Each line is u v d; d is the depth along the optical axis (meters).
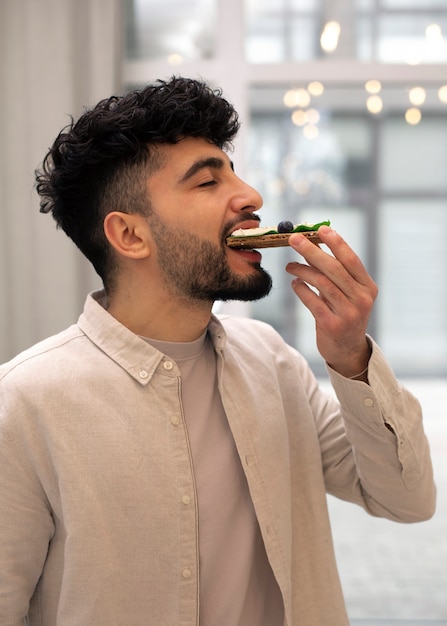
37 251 2.63
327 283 0.95
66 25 2.59
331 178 3.05
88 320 1.01
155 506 0.92
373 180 3.08
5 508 0.92
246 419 1.01
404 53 2.87
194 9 2.83
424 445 1.06
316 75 2.86
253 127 2.98
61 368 0.96
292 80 2.86
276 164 3.02
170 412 0.96
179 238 0.96
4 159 2.62
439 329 3.25
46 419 0.92
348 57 2.87
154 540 0.92
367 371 1.00
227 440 1.01
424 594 2.63
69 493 0.91
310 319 3.16
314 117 2.99
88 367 0.96
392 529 2.94
